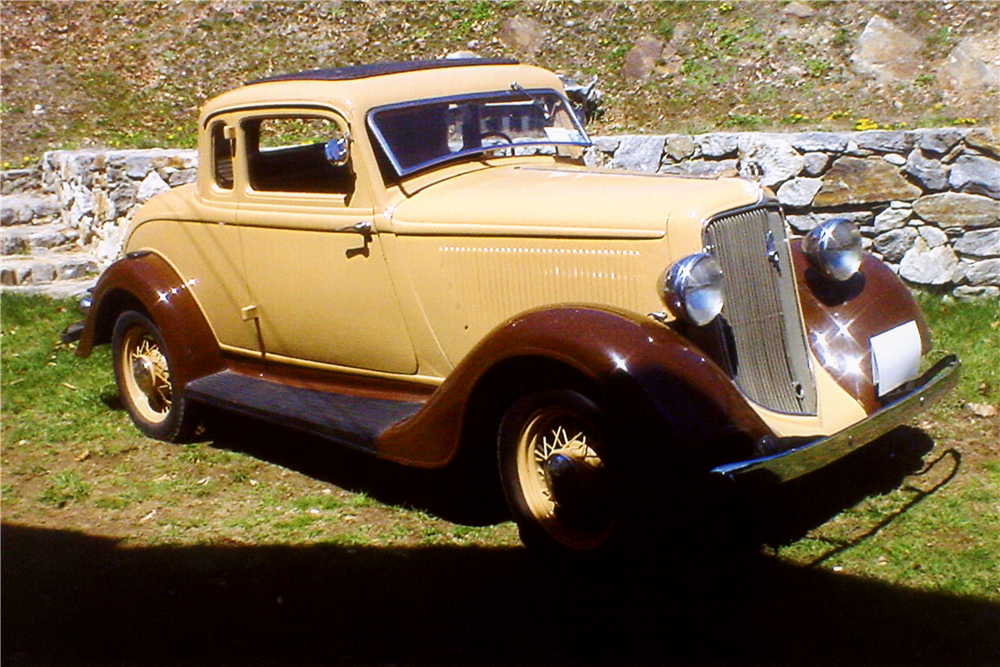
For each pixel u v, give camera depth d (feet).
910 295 14.48
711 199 12.19
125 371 18.42
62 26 36.83
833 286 14.08
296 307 15.66
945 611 11.03
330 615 11.62
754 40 29.55
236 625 11.49
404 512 14.47
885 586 11.60
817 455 11.27
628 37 30.89
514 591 11.96
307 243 15.14
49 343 22.39
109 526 14.44
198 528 14.25
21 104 32.89
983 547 12.32
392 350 14.74
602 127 27.14
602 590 11.88
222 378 17.02
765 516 13.46
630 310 12.31
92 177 26.61
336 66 32.91
